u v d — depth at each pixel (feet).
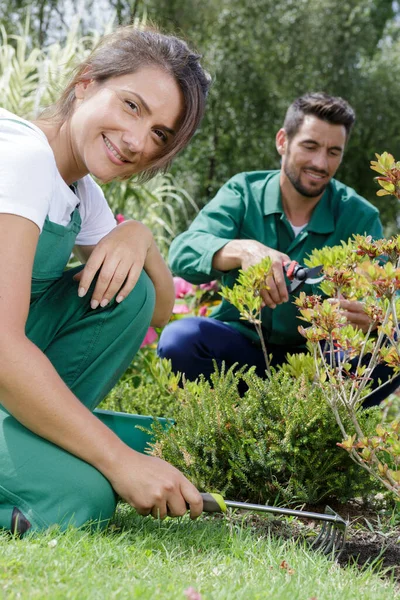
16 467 5.76
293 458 7.31
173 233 19.26
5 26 45.29
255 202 10.89
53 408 5.63
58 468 5.76
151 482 5.78
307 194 10.55
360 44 52.03
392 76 53.78
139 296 6.73
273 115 50.67
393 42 59.93
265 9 50.39
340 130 10.41
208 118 49.67
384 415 12.62
